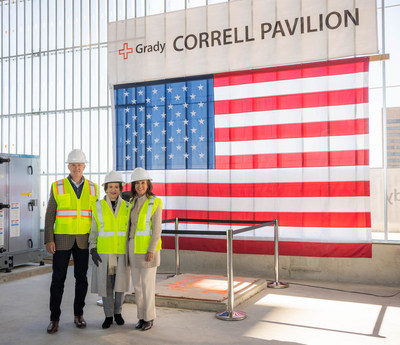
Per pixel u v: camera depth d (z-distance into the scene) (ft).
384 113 21.36
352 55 21.15
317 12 21.77
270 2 22.70
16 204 23.89
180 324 14.73
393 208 24.77
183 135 24.59
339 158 21.33
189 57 24.58
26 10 30.22
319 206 21.63
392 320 15.11
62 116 28.96
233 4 23.56
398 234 23.12
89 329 14.20
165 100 25.11
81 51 28.07
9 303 17.63
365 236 20.90
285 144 22.29
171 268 25.00
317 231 21.65
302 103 21.99
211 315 15.81
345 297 18.43
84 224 14.33
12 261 22.98
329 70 21.53
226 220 22.11
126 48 26.13
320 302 17.63
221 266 23.86
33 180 25.07
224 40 23.72
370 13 20.93
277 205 22.38
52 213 14.10
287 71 22.30
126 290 14.17
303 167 21.91
